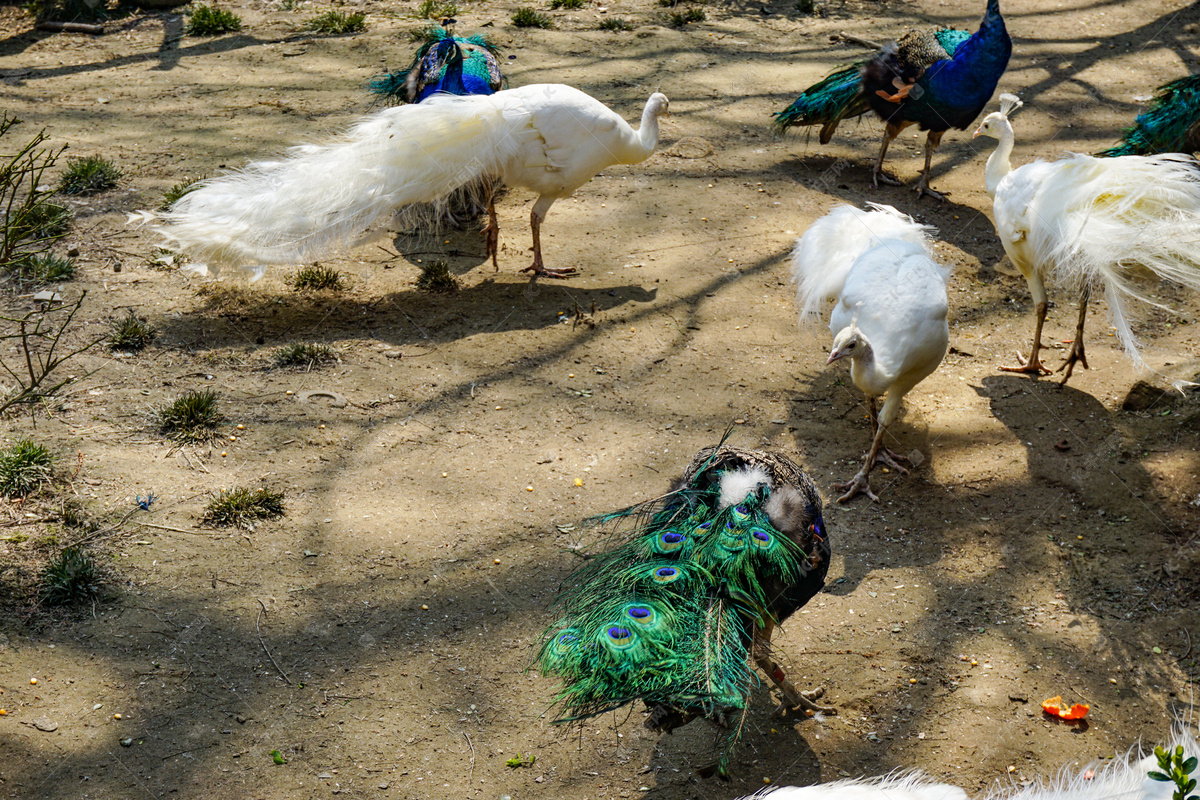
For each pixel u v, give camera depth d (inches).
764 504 155.9
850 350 211.6
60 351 253.9
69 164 342.6
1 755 152.5
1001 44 324.2
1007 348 277.0
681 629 135.3
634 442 237.8
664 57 474.3
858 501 221.1
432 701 169.0
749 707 169.6
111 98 417.7
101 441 224.4
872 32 509.0
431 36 348.2
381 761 157.6
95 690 165.3
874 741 163.9
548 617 186.4
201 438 229.0
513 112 278.1
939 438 240.7
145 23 507.8
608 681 129.5
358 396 248.7
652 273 310.3
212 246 263.9
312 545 201.8
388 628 183.0
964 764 159.3
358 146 274.1
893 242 238.2
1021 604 192.5
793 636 184.5
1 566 187.9
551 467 228.5
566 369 264.1
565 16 523.2
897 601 193.3
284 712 164.9
